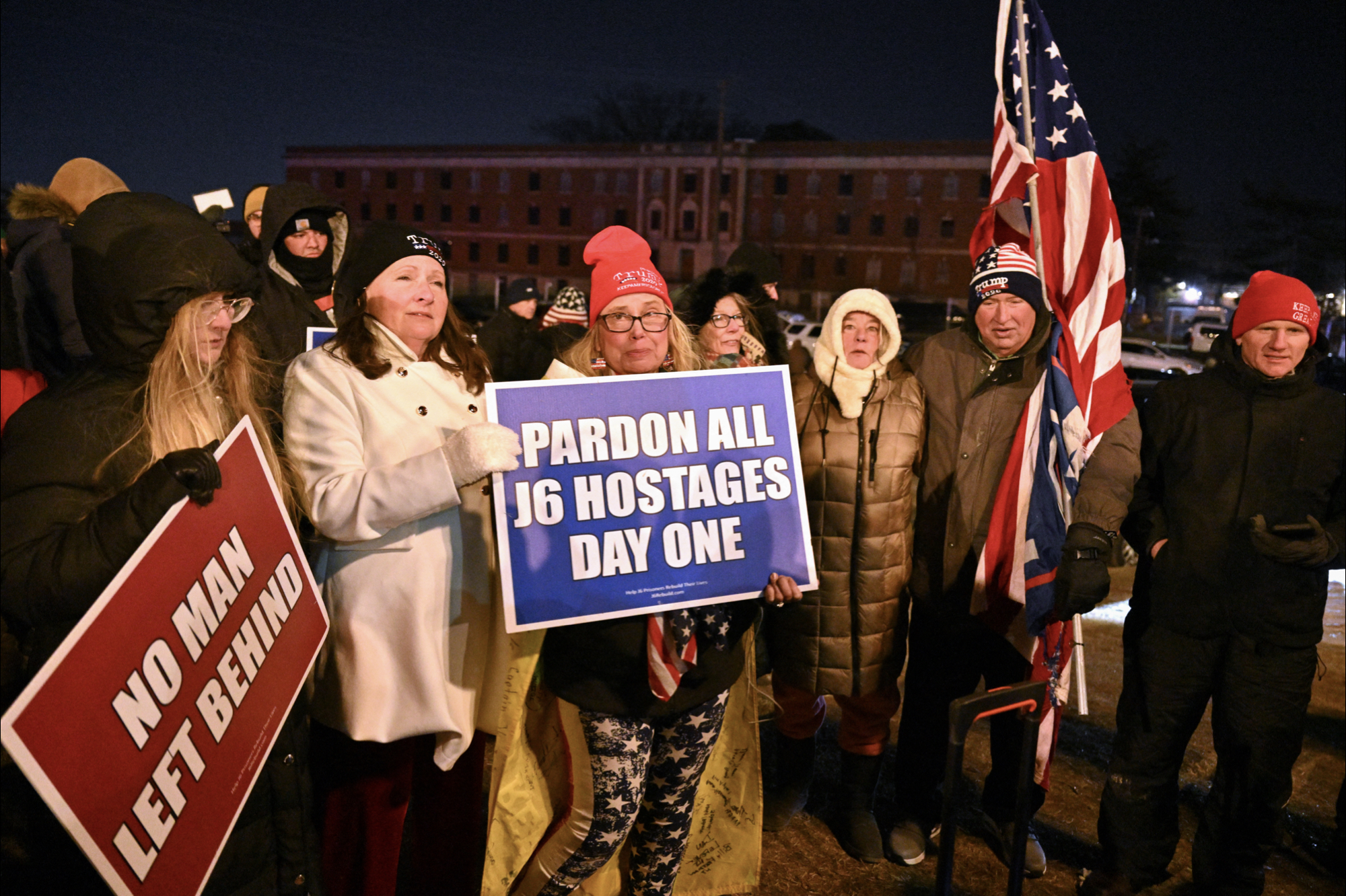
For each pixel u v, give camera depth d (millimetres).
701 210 54688
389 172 61906
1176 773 2672
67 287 2750
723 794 2482
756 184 53938
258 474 1647
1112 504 2447
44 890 1516
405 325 2021
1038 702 1634
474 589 2066
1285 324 2432
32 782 1056
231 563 1508
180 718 1331
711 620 2113
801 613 2721
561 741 2234
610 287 2197
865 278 52656
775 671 2830
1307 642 2473
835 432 2650
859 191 52094
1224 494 2508
